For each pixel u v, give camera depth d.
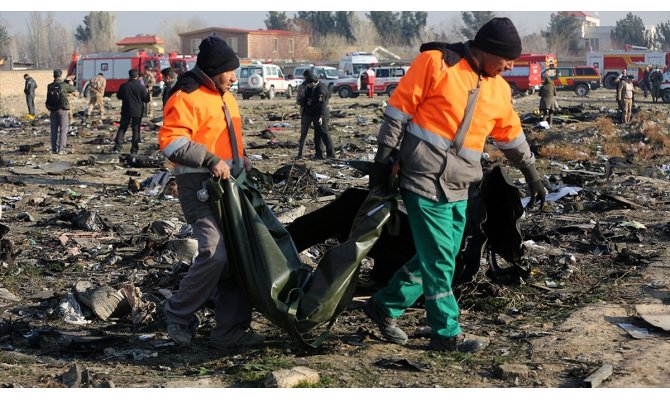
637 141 22.33
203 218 5.61
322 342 5.91
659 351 5.57
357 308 6.73
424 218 5.48
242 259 5.56
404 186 5.50
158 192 13.95
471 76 5.43
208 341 6.04
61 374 5.32
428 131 5.41
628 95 26.31
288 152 20.22
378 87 50.38
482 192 6.27
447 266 5.57
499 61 5.42
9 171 16.70
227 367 5.45
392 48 120.94
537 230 9.95
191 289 5.66
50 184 15.18
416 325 6.38
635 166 17.75
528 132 24.69
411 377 5.19
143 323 6.51
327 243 9.06
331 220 6.39
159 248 8.79
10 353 5.82
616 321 6.30
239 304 5.84
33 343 6.01
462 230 5.68
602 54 62.78
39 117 35.41
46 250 9.38
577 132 23.47
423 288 5.64
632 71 61.62
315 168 17.06
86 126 28.22
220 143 5.65
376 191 5.66
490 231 6.58
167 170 16.42
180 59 53.25
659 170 16.98
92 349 5.87
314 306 5.47
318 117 18.55
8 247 8.45
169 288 7.54
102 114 31.72
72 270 8.43
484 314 6.67
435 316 5.63
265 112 34.31
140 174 16.59
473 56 5.44
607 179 15.17
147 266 8.37
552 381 5.10
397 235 5.96
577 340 5.85
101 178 16.03
